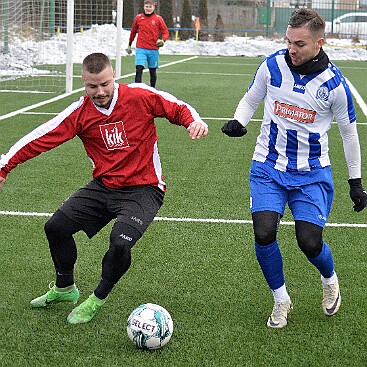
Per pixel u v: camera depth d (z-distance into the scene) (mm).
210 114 16719
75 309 5531
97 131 5480
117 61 23688
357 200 5527
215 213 8688
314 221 5312
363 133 14531
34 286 6285
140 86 5551
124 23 44938
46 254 7145
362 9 49625
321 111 5387
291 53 5242
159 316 5043
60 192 9594
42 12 27438
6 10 25719
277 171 5504
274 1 48750
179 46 44219
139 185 5559
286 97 5410
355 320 5652
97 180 5668
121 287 6285
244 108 5664
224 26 49219
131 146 5488
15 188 9750
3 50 26062
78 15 35656
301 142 5441
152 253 7211
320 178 5461
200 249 7359
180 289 6266
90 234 5645
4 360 4867
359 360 4965
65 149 12508
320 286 6387
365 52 42688
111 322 5535
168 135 14109
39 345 5109
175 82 23875
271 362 4910
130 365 4824
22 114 16031
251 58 39969
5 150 12086
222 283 6434
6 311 5715
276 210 5355
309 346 5172
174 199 9273
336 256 7203
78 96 19234
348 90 5359
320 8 48469
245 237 7785
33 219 8328
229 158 12016
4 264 6832
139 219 5359
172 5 46781
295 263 6984
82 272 6691
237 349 5102
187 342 5195
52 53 29234
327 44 47094
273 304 5973
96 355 4965
